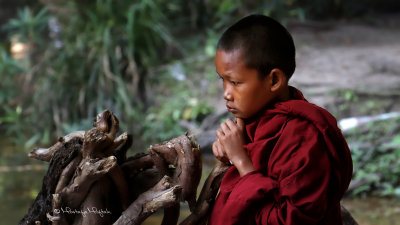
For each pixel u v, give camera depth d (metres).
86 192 1.97
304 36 8.40
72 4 7.41
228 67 1.92
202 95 6.87
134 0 7.48
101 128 2.00
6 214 4.42
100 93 6.92
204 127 6.24
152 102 7.00
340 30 8.80
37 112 7.15
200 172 2.04
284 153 1.86
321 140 1.88
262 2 8.75
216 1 8.72
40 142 6.68
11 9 10.34
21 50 8.70
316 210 1.81
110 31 7.32
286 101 1.94
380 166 5.17
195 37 8.23
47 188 2.04
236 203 1.88
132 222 1.91
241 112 1.95
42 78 7.39
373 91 6.47
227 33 1.95
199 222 2.07
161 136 6.30
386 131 5.74
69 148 2.01
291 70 1.98
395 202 4.75
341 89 6.48
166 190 1.90
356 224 2.72
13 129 6.97
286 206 1.82
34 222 2.05
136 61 7.44
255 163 1.92
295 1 9.56
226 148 1.99
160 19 7.91
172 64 7.51
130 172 2.16
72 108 7.09
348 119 5.98
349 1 10.18
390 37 8.58
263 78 1.91
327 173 1.85
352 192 4.93
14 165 5.80
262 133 1.92
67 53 7.21
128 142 2.19
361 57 7.52
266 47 1.89
